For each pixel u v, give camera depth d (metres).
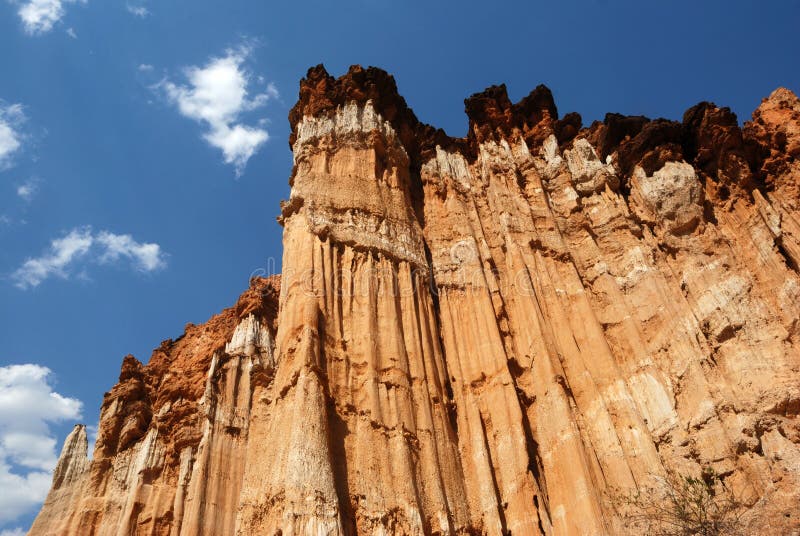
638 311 29.33
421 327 29.14
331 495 21.52
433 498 23.59
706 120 32.84
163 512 37.16
